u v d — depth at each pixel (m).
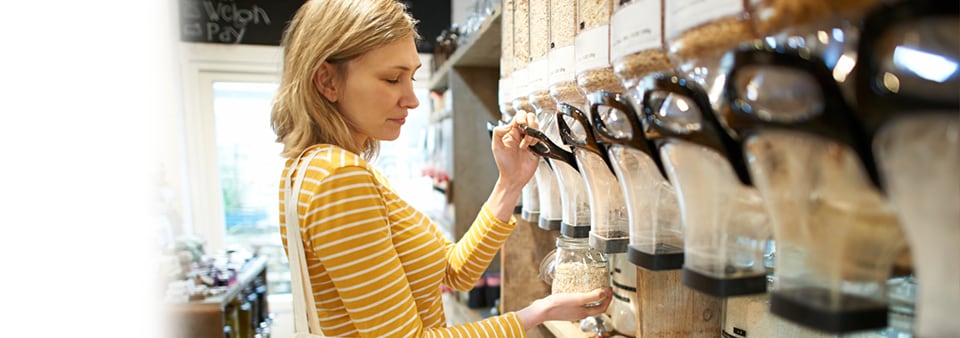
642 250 0.50
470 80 1.90
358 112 0.78
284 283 3.29
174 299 1.80
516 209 1.19
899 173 0.26
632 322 0.93
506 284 1.21
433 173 2.50
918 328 0.29
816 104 0.28
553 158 0.73
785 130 0.29
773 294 0.36
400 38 0.77
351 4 0.74
